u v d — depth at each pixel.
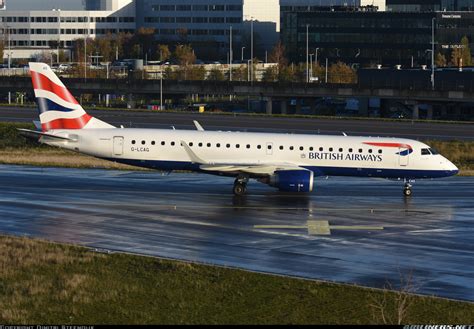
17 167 192.12
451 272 110.00
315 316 93.88
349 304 97.56
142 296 99.88
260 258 115.69
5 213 140.50
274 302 98.19
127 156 166.12
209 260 114.38
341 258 116.12
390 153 164.12
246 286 103.38
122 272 108.50
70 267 110.44
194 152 165.25
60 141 166.75
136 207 147.12
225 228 132.62
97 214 141.00
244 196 159.25
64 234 127.31
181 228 132.12
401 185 176.75
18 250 116.94
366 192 167.00
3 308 95.00
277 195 161.00
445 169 165.00
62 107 168.50
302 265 112.44
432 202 157.62
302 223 137.12
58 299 98.50
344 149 164.38
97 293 100.62
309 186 156.38
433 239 127.50
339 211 147.25
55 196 156.00
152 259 113.94
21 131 167.00
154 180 176.38
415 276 108.00
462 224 138.25
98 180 175.38
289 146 164.62
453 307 96.50
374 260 115.38
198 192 162.50
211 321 92.38
